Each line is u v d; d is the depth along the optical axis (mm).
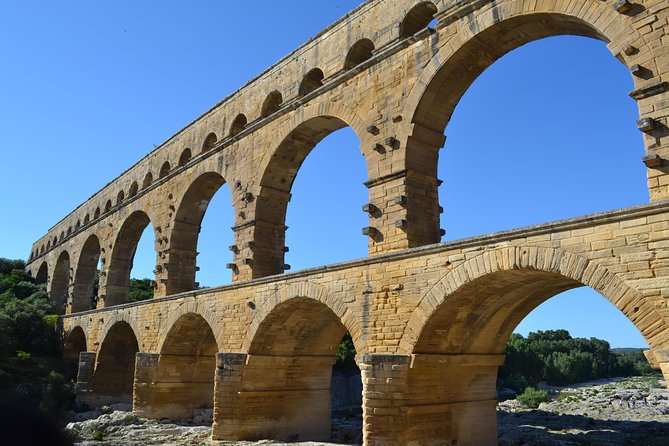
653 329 17500
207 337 46312
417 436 24781
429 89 27969
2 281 90625
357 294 27703
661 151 19016
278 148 38531
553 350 162250
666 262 17562
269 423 35469
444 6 27719
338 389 80312
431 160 29141
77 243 72375
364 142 30906
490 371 28875
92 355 57406
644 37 20047
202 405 46594
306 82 37688
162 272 49438
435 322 24672
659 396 83625
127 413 45812
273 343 35625
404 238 27422
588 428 49781
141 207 56344
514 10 24453
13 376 57250
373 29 32156
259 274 38812
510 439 38219
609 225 19016
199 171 47375
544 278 23562
